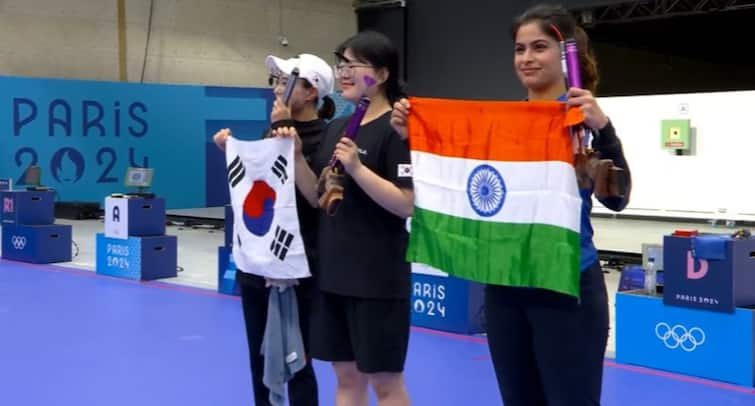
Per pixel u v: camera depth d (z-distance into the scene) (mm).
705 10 10969
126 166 13844
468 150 2154
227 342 5160
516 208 2070
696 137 10578
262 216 2816
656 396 3994
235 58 15336
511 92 12922
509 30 2189
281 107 2766
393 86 2570
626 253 8656
